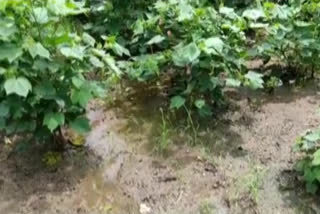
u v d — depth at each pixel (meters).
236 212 2.85
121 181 3.11
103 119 3.71
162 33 3.91
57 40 2.88
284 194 2.96
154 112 3.76
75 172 3.18
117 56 4.21
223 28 3.64
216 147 3.38
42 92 2.86
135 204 2.93
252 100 3.88
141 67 3.70
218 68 3.50
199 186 3.05
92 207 2.92
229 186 3.03
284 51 4.03
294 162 3.20
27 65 2.82
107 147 3.41
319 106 3.78
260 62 4.34
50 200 2.97
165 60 3.71
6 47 2.72
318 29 3.98
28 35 2.85
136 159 3.29
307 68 4.12
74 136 3.48
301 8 4.04
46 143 3.40
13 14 2.77
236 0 4.62
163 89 4.02
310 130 3.31
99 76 4.00
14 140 3.46
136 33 3.90
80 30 4.42
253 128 3.55
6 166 3.24
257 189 2.99
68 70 2.95
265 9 4.01
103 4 4.41
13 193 3.03
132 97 3.96
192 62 3.41
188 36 3.60
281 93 3.97
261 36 4.20
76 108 3.08
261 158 3.26
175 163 3.24
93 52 3.10
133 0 4.40
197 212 2.87
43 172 3.18
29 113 2.98
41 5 2.88
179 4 3.76
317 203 2.89
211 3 4.61
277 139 3.44
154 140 3.47
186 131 3.53
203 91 3.58
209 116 3.66
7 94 2.72
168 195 2.99
